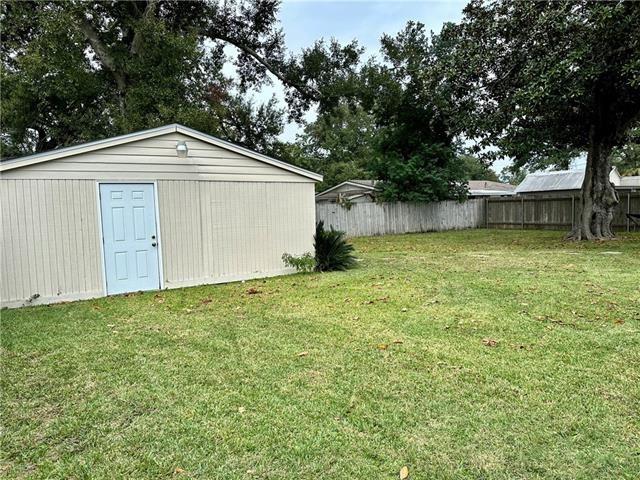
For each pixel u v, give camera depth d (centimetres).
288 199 851
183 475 218
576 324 450
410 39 1852
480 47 1188
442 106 1617
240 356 382
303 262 841
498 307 525
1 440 253
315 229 902
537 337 412
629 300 538
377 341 413
